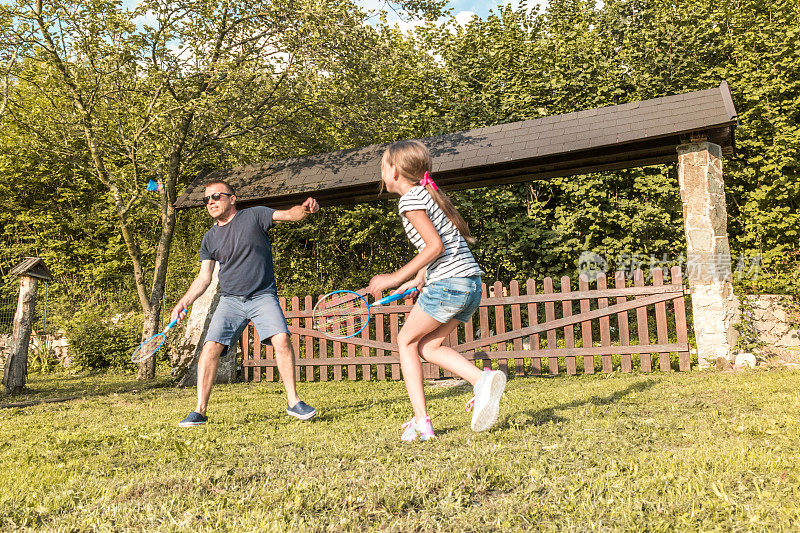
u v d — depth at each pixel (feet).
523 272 40.16
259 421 16.08
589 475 8.61
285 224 41.75
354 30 33.06
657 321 26.03
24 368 29.45
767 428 11.05
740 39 41.39
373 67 35.45
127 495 8.75
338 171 32.48
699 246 25.57
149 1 33.68
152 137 37.78
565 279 27.71
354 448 11.29
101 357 43.04
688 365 25.31
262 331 15.90
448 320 11.51
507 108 41.06
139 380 35.04
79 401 23.18
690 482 7.91
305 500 8.06
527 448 10.44
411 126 42.68
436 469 9.16
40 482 9.77
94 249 57.21
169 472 10.07
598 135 27.04
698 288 25.31
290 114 37.40
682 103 26.99
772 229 39.06
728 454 9.14
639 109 27.99
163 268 37.88
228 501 8.16
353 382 29.40
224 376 32.07
